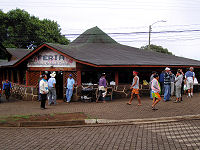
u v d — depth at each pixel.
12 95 20.27
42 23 39.19
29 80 17.11
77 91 14.73
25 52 25.69
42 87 11.60
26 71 17.12
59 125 8.50
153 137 6.76
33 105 13.78
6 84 17.44
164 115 9.41
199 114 9.45
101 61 14.50
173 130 7.49
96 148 5.87
